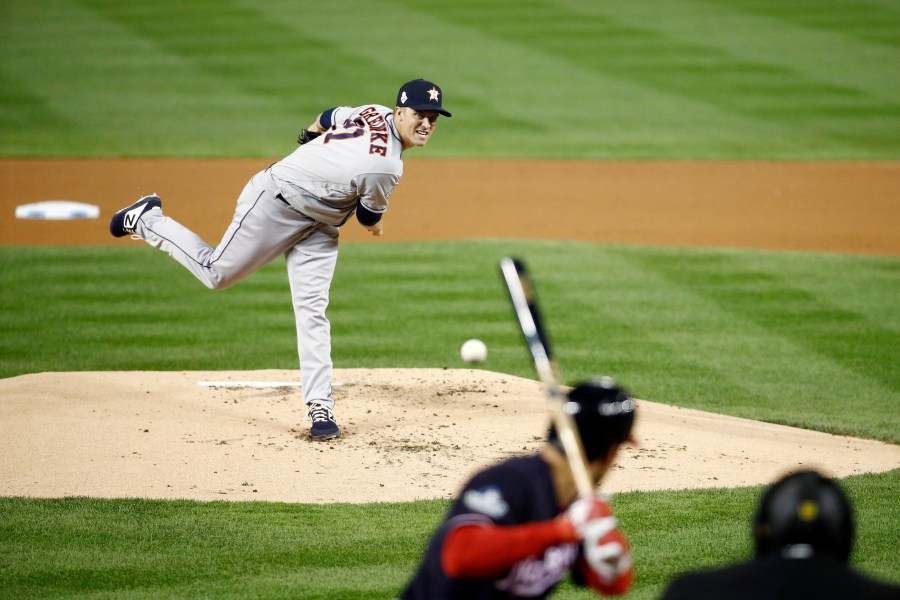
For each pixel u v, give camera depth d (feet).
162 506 73.15
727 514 73.10
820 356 120.47
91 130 261.44
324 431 88.22
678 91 301.84
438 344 124.06
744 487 79.41
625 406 35.86
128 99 289.74
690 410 101.40
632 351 121.80
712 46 348.38
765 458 87.04
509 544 33.12
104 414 94.02
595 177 227.81
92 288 146.82
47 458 82.58
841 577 29.71
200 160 237.66
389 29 367.86
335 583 60.75
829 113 281.13
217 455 84.33
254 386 105.19
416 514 72.54
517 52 340.39
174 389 103.04
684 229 186.91
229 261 88.28
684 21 380.58
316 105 284.20
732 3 406.00
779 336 127.75
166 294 144.87
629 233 184.14
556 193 214.90
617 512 73.61
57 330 127.65
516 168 235.81
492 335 127.95
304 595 59.06
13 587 59.62
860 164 237.86
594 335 127.65
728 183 222.48
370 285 149.28
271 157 240.73
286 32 362.33
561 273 155.94
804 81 311.27
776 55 338.34
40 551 64.95
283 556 64.90
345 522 70.95
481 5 402.93
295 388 104.88
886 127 268.82
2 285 147.33
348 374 110.22
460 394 103.14
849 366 116.98
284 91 297.33
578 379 111.34
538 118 277.64
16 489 76.18
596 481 36.94
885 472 83.20
